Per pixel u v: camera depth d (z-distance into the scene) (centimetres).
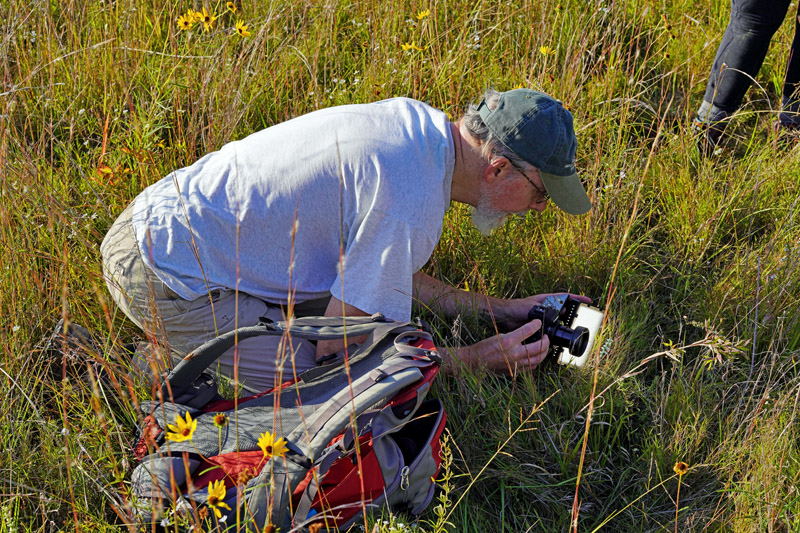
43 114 347
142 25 415
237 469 207
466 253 320
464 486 254
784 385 277
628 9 442
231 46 405
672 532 241
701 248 339
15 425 234
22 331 261
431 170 236
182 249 242
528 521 248
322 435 197
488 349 276
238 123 361
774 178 359
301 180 237
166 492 199
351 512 218
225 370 252
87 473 220
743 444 252
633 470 262
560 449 261
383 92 384
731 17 365
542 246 338
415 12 430
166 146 362
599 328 292
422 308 298
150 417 222
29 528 215
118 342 265
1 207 275
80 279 282
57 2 421
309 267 250
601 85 397
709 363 283
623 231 331
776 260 319
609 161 360
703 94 434
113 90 366
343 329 210
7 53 359
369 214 229
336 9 435
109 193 308
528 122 232
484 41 425
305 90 399
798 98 394
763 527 234
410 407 219
